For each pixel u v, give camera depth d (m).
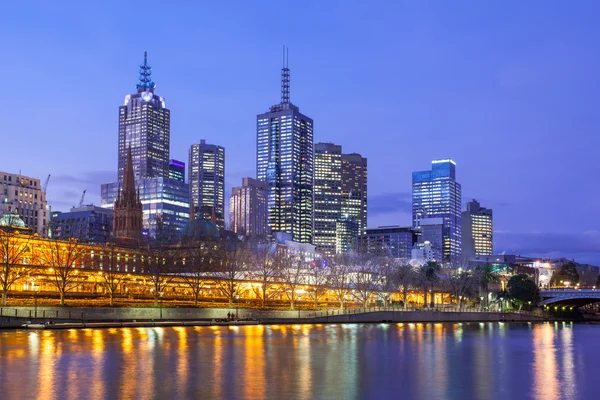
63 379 71.62
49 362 84.88
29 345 105.00
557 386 73.75
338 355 101.56
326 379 75.44
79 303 178.38
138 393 64.06
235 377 75.25
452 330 182.12
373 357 100.31
